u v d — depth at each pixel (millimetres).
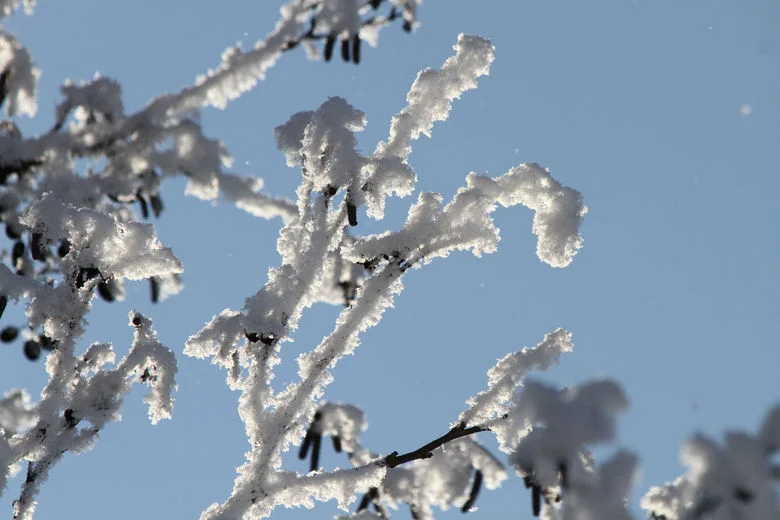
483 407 12227
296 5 12531
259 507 12203
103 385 13078
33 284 12469
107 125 12539
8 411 12570
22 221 12000
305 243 12883
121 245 13125
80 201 12586
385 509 12211
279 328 12539
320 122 12789
